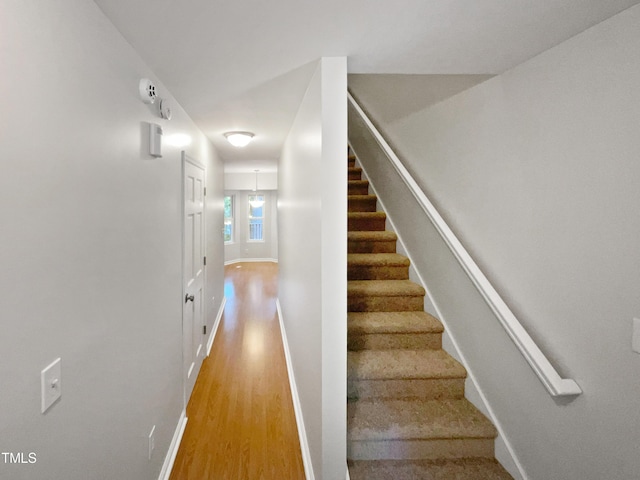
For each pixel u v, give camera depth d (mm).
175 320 2119
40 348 824
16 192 740
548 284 1371
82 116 1008
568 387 1229
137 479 1470
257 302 5637
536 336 1440
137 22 1199
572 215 1254
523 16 1129
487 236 1756
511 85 1573
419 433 1692
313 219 1786
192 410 2508
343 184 1518
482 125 1782
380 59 1493
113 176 1222
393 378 1930
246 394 2742
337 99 1488
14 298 737
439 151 2225
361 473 1625
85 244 1029
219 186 4457
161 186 1808
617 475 1111
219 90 1934
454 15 1145
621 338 1088
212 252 3805
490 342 1765
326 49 1411
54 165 874
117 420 1266
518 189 1534
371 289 2416
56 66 881
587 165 1191
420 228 2523
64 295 923
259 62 1548
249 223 10188
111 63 1205
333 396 1559
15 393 742
